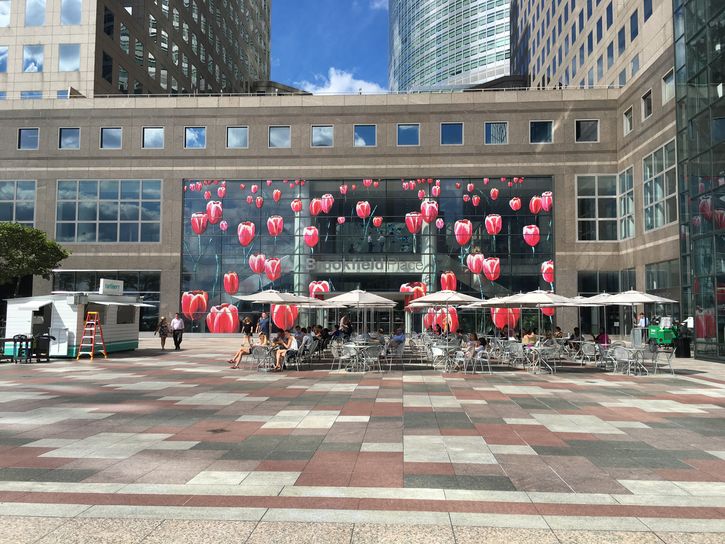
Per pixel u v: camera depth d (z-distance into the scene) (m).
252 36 104.75
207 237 42.56
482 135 41.78
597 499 6.00
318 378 17.25
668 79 32.66
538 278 40.66
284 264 42.03
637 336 31.56
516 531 5.05
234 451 8.04
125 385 15.34
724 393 14.09
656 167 34.22
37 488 6.29
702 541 4.87
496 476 6.84
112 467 7.18
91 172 43.25
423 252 41.47
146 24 57.91
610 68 43.34
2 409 11.48
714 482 6.65
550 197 41.06
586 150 40.91
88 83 47.91
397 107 42.44
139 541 4.79
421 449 8.19
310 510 5.59
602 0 45.12
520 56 78.88
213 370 19.53
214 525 5.17
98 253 42.75
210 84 77.25
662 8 33.88
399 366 21.36
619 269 40.16
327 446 8.36
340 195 42.25
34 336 23.45
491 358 24.73
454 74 134.50
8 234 35.69
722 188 22.97
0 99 44.12
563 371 19.70
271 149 42.75
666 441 8.76
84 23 48.62
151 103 43.44
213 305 42.09
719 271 23.30
